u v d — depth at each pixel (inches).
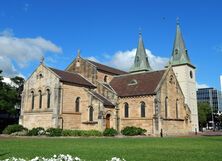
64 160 512.7
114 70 2623.0
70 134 1723.7
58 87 1919.3
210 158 678.5
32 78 2107.5
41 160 530.3
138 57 3238.2
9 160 566.3
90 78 2294.5
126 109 2117.4
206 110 4608.8
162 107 2017.7
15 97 2353.6
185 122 2268.7
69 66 2449.6
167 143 1188.5
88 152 797.2
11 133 1879.9
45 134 1742.1
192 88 3115.2
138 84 2193.7
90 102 2010.3
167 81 2138.3
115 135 1820.9
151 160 638.5
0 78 2214.6
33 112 2039.9
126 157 687.7
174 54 3147.1
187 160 642.2
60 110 1898.4
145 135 1916.8
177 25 3208.7
